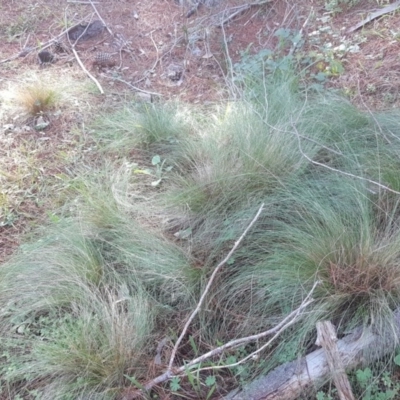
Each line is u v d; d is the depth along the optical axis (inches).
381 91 96.2
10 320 66.4
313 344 60.6
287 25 117.3
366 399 55.6
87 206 80.0
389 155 76.6
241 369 58.9
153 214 79.1
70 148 96.5
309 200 72.1
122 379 60.0
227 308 67.2
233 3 126.6
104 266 71.6
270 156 80.3
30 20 132.6
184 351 64.0
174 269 70.0
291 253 67.0
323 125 85.0
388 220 69.3
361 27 110.8
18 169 91.5
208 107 103.1
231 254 64.9
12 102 104.4
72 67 118.5
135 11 133.6
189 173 87.9
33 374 61.0
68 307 67.7
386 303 60.3
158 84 114.3
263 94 95.0
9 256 76.8
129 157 93.7
